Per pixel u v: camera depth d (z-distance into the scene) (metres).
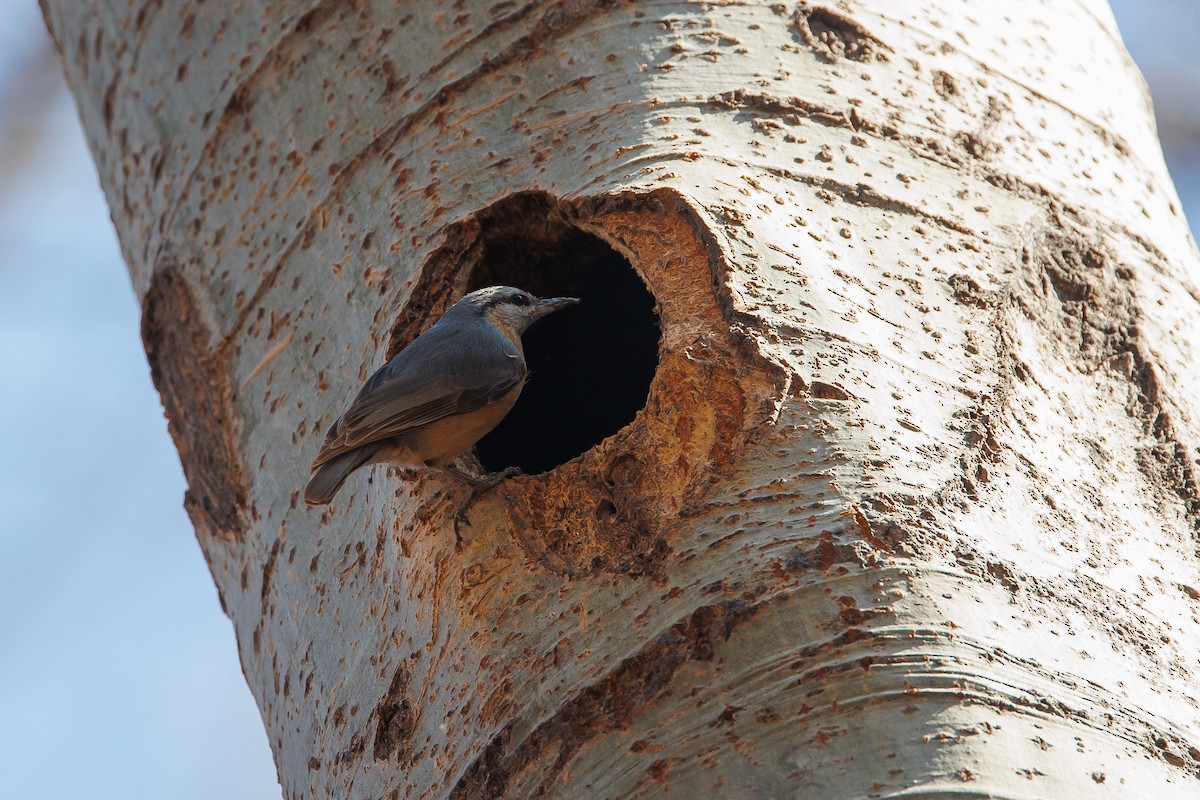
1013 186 7.82
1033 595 6.03
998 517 6.29
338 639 7.50
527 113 8.09
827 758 5.51
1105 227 7.92
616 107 7.88
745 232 7.19
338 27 8.80
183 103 9.52
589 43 8.16
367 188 8.34
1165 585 6.37
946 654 5.71
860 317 6.92
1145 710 5.74
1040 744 5.49
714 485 6.50
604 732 5.96
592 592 6.45
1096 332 7.44
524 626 6.53
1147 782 5.48
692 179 7.43
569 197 7.65
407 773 6.57
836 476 6.32
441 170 8.12
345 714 7.16
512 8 8.34
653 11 8.19
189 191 9.30
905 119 7.88
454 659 6.66
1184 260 8.41
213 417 8.83
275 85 8.93
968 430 6.58
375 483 7.80
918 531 6.12
